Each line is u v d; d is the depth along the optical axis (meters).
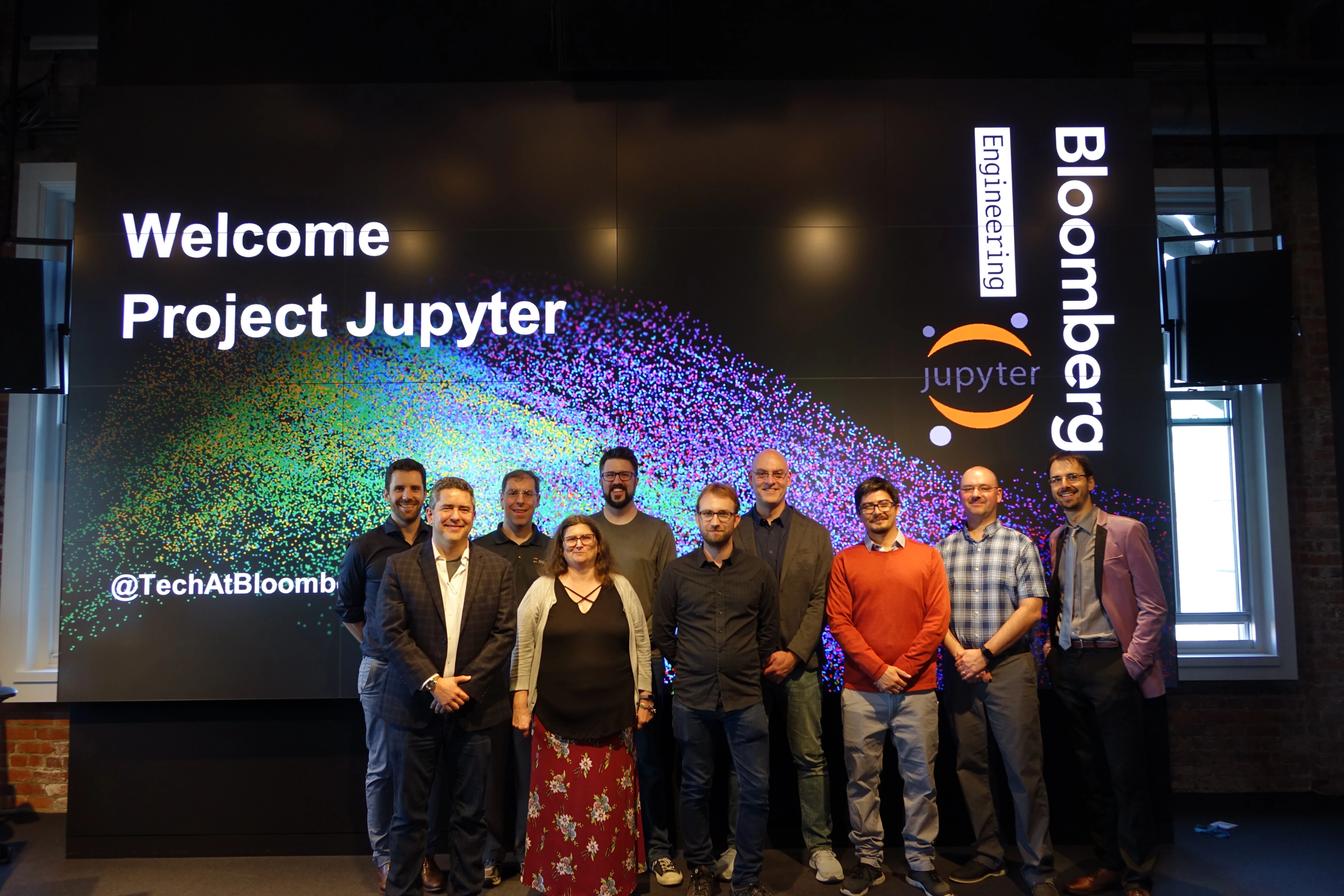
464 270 3.69
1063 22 3.94
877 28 3.92
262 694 3.48
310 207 3.70
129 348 3.60
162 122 3.71
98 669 3.47
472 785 2.89
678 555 3.59
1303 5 4.59
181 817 3.50
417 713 2.83
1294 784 4.30
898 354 3.69
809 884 3.16
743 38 3.87
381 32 3.85
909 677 3.02
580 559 2.90
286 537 3.55
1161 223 4.78
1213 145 4.24
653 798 3.29
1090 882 3.08
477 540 3.37
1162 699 3.60
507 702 3.04
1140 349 3.72
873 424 3.66
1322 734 4.27
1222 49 4.66
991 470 3.64
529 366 3.65
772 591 3.03
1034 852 3.04
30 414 4.31
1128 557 3.05
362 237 3.70
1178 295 3.84
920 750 3.04
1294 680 4.33
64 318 3.73
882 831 3.15
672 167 3.75
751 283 3.71
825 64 3.89
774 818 3.52
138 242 3.65
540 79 3.82
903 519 3.63
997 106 3.81
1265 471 4.43
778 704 3.44
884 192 3.76
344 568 3.20
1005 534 3.18
